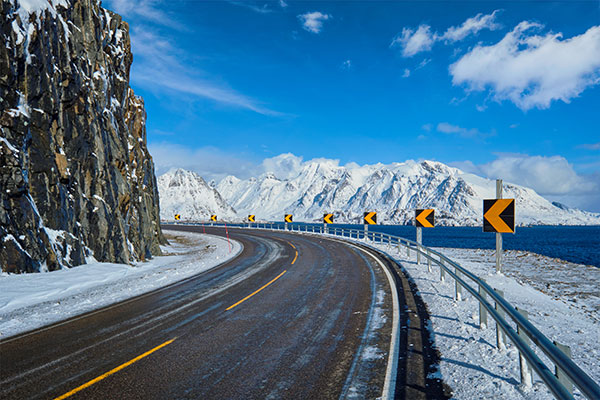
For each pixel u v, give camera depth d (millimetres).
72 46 18625
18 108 14461
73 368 5465
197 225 82688
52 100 16328
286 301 9836
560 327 8258
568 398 2576
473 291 7129
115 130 23016
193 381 4945
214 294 11062
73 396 4562
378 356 5691
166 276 15281
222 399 4430
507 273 19172
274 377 5031
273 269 16297
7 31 14117
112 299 10633
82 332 7344
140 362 5656
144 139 32781
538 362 3451
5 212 13305
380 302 9391
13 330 7574
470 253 29422
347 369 5238
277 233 49594
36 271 13828
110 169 21172
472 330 6707
